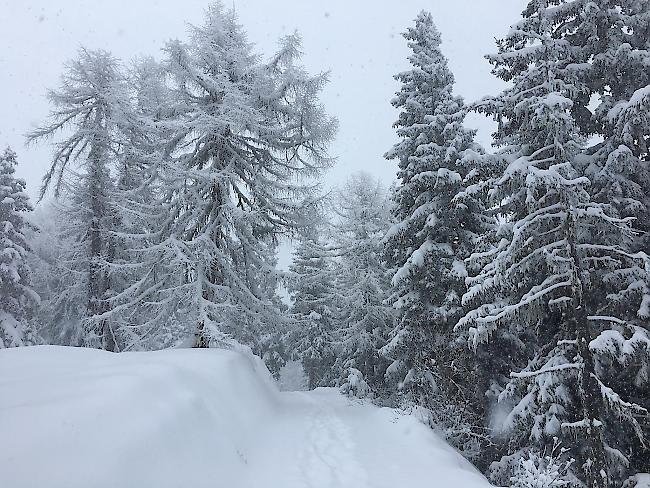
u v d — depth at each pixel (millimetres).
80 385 7145
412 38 19125
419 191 18188
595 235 11141
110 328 20141
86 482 4961
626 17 12008
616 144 11805
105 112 20250
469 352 15578
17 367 8703
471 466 11945
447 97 18125
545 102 10172
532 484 8195
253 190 17750
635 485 9805
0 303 24891
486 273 11742
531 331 15000
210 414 8875
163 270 16938
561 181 9633
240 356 14750
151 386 7910
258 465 8844
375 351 25172
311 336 32688
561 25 12977
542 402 10461
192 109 17141
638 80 12148
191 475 6668
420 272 17484
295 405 16641
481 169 13289
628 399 11047
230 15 18094
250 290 18250
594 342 9422
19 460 4812
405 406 15414
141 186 16578
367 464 9633
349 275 26938
